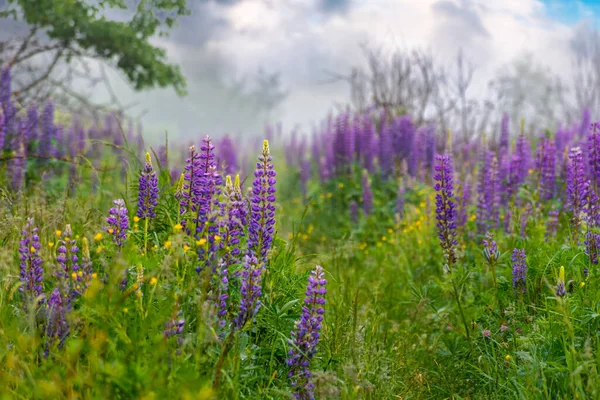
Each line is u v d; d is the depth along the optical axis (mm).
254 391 3580
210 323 3330
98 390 2848
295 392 3545
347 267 7035
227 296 3711
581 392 3377
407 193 10250
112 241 3910
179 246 3576
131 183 4941
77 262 4012
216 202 4102
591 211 5098
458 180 7051
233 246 3932
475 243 6621
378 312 5680
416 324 5547
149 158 4375
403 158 11367
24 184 6699
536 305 4703
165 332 3260
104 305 3303
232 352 3494
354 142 11609
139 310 3484
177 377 2990
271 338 4043
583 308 4145
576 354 3838
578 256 4758
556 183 7207
